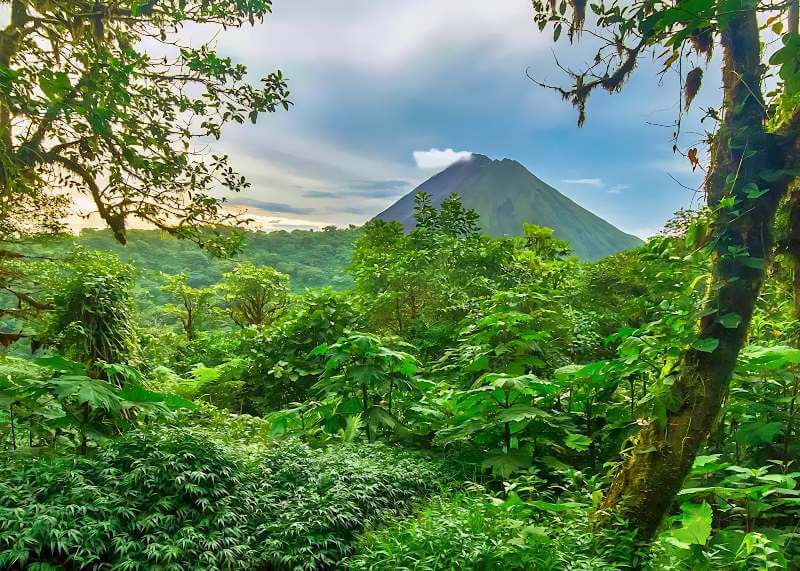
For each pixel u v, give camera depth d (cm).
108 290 726
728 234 343
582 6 371
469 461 591
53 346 702
